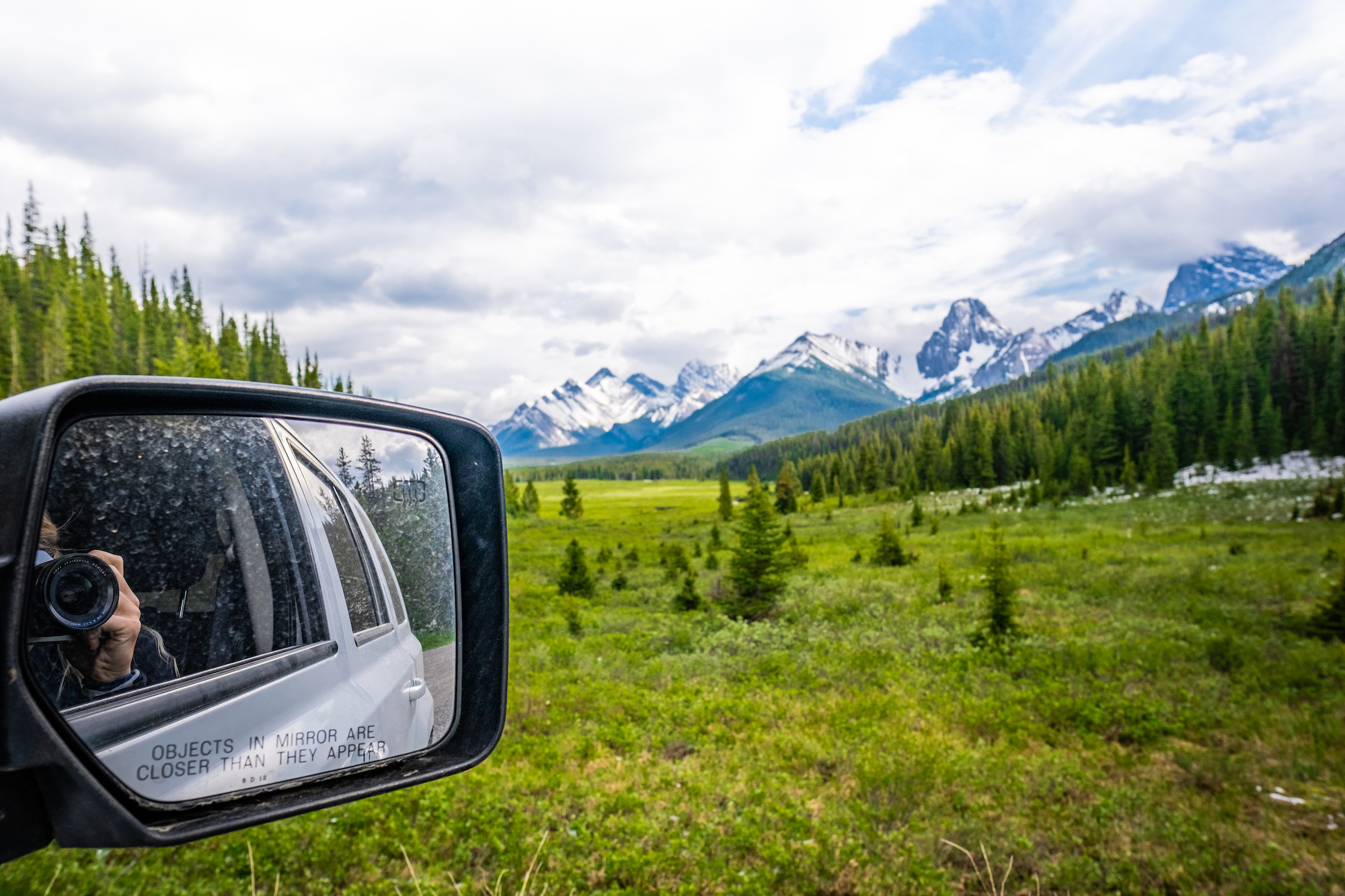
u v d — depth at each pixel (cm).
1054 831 562
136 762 100
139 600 110
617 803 592
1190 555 3141
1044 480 8175
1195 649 1237
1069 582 2280
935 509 7762
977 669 1167
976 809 606
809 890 469
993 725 855
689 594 2133
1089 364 11031
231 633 130
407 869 450
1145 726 833
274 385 150
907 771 652
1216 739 810
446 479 180
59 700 92
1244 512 5166
